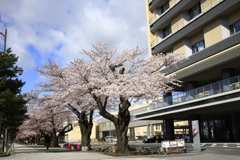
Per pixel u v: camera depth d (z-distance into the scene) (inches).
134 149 685.9
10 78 721.0
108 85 662.5
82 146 844.0
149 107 1307.8
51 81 884.0
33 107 1304.1
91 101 830.5
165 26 1326.3
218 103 844.6
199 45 1087.6
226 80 842.2
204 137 1323.8
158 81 687.7
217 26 946.1
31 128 1534.2
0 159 534.0
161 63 741.3
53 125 1391.5
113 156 590.6
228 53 842.8
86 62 696.4
